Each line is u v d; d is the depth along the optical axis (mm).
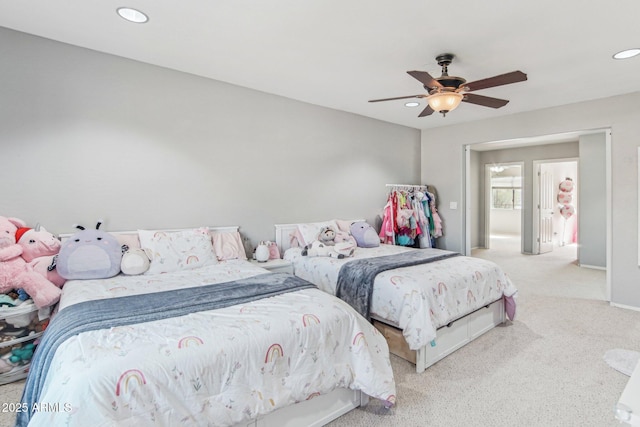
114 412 1184
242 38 2445
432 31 2307
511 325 3250
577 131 3973
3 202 2414
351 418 1899
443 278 2645
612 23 2193
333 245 3752
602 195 5609
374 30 2295
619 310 3625
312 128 4148
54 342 1462
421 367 2396
